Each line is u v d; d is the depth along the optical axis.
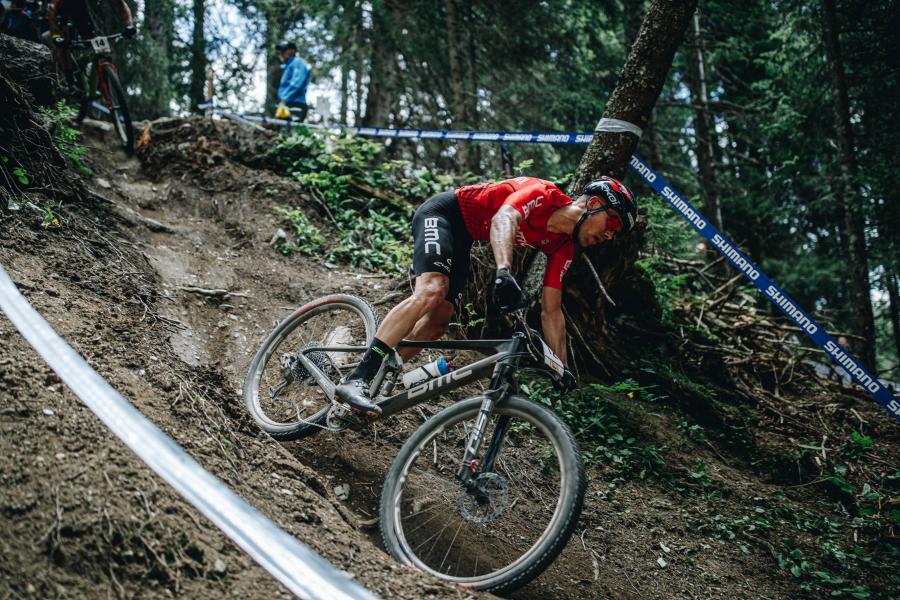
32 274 3.23
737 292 6.68
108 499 1.92
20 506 1.81
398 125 12.62
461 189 3.08
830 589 3.36
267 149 6.09
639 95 4.51
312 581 1.81
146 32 10.26
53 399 2.20
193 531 1.97
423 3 11.18
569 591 2.80
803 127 10.27
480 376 2.74
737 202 12.14
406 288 4.64
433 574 2.42
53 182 4.15
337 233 5.43
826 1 9.45
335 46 12.26
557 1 11.42
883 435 5.25
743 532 3.63
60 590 1.67
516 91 11.57
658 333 5.20
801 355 6.05
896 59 9.23
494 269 4.42
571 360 4.61
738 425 4.71
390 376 3.16
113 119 5.70
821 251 13.07
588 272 4.65
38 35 5.75
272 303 4.40
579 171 4.59
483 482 2.52
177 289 4.13
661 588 3.05
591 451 3.91
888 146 9.26
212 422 2.59
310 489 2.62
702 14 11.66
